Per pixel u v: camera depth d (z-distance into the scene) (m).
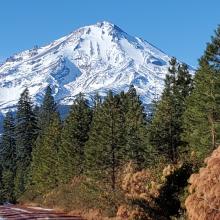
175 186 45.25
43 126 129.88
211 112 49.50
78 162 83.62
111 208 50.31
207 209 29.31
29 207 74.25
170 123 58.25
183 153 56.19
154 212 45.00
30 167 118.38
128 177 55.91
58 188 85.25
